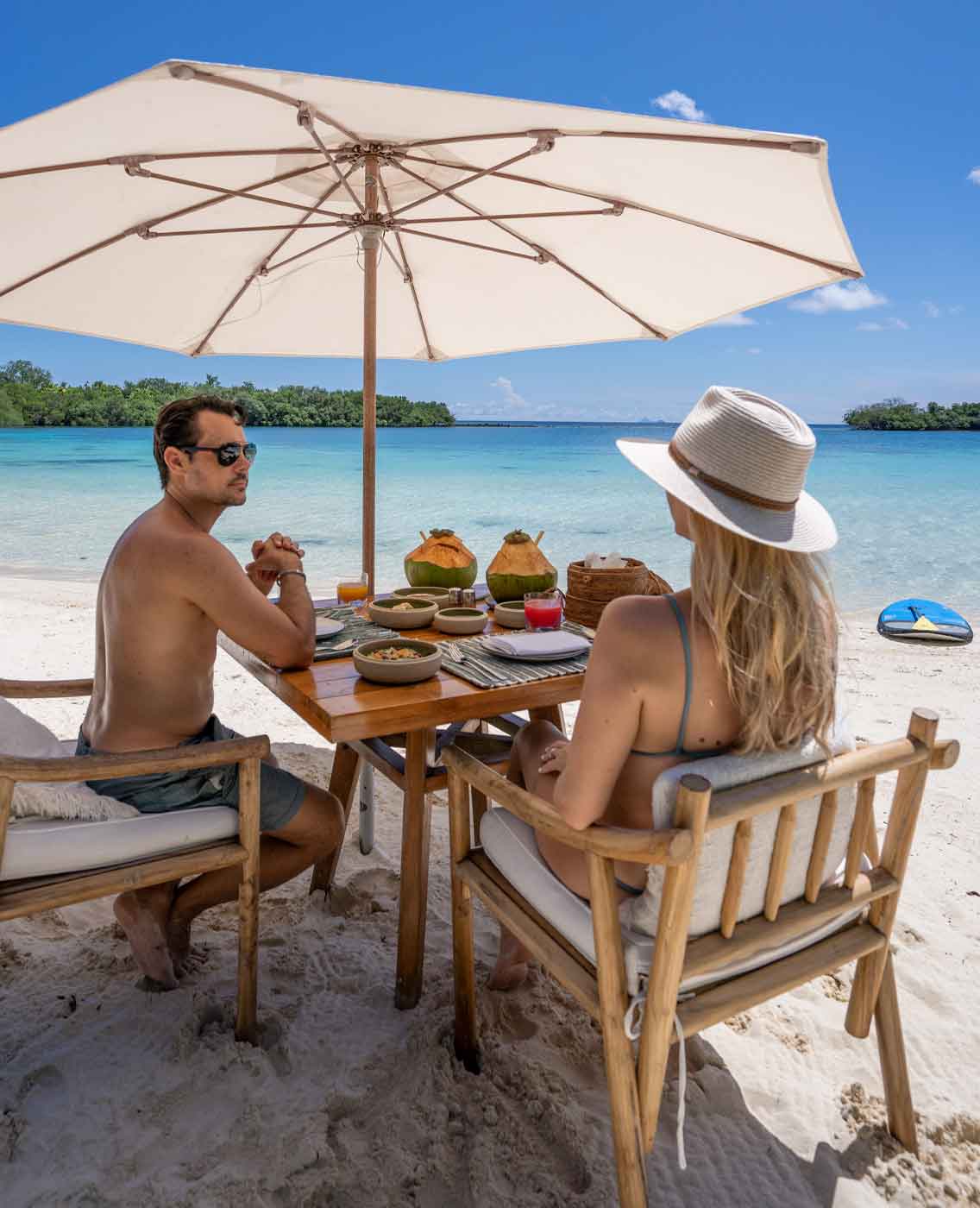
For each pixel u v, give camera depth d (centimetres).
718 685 140
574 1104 187
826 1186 170
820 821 151
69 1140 171
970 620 801
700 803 124
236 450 215
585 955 156
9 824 179
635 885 155
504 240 354
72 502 2009
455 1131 179
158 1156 168
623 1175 144
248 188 297
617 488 2727
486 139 258
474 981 203
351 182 320
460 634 262
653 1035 138
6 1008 213
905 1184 171
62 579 988
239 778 192
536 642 232
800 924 152
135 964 233
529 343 425
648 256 333
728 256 313
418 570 310
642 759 148
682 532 150
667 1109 189
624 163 264
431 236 331
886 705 494
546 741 211
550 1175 168
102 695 222
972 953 254
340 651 238
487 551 1361
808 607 140
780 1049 211
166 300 368
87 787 202
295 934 252
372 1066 197
